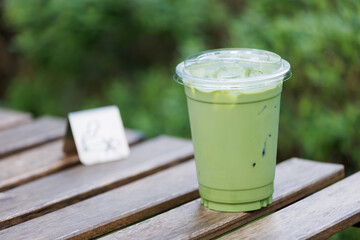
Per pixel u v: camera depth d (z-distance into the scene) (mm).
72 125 2383
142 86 5699
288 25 3771
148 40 5895
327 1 3834
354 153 3830
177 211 1832
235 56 1806
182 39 5414
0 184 2201
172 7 5379
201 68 1764
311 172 2113
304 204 1834
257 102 1692
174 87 5043
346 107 3797
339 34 3666
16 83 6477
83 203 1945
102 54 5977
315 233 1648
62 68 6102
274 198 1896
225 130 1710
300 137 3924
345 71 3730
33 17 5711
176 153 2393
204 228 1710
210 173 1776
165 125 4887
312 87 3818
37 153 2482
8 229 1786
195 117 1759
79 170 2293
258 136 1726
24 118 3035
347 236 3225
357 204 1811
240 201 1781
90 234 1755
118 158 2383
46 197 2035
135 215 1857
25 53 6207
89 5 5453
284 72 1693
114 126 2438
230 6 5578
